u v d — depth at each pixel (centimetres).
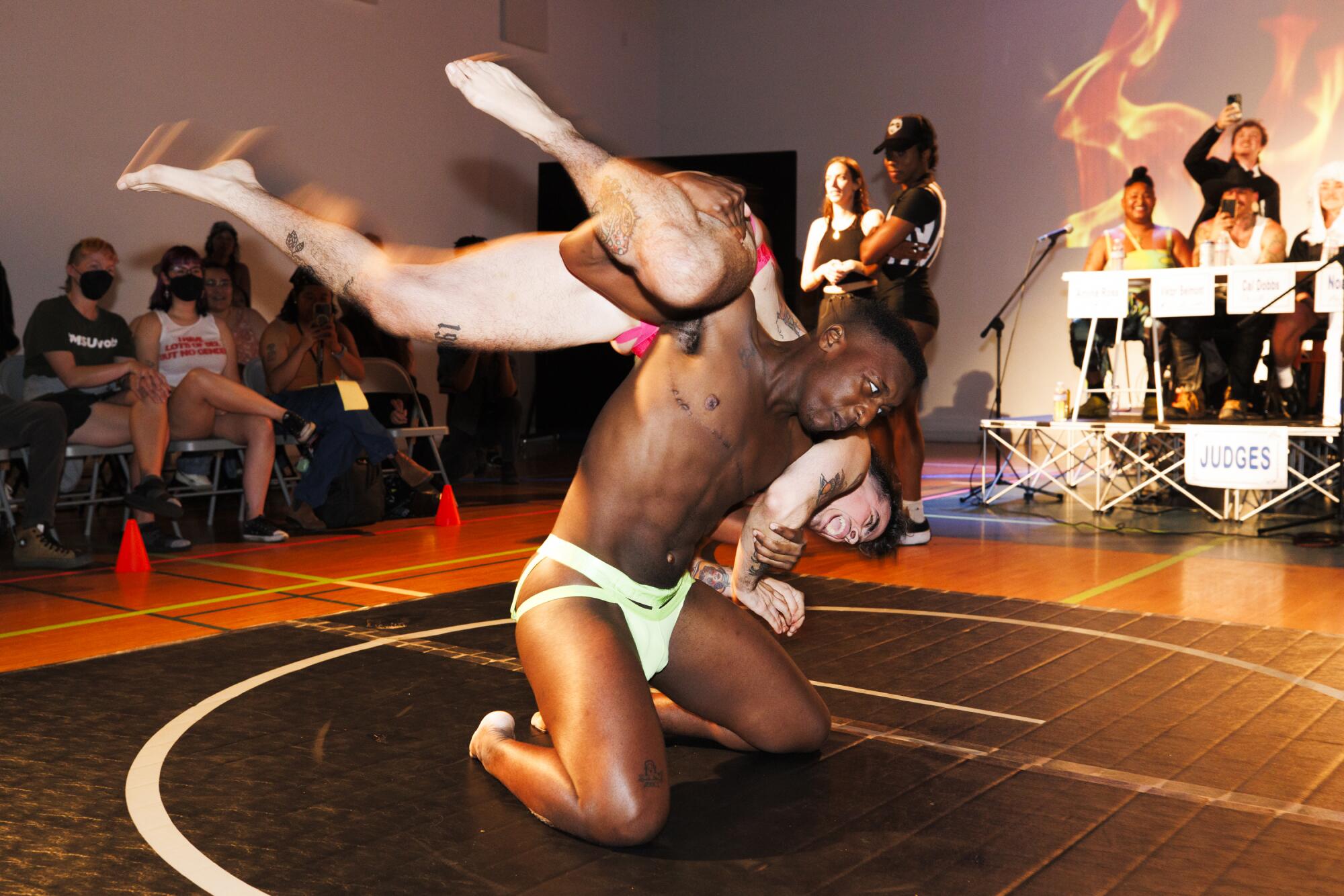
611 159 190
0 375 575
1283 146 1049
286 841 198
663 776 196
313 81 939
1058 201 1145
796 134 1265
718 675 231
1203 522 634
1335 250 682
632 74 1291
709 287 180
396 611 394
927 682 302
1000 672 313
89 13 775
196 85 847
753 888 180
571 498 219
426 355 1061
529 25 1150
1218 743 252
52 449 496
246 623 385
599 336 220
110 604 417
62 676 306
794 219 1273
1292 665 320
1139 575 470
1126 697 288
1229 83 1067
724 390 204
